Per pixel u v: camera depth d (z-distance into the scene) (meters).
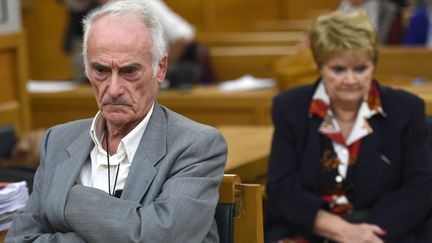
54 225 6.18
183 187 5.97
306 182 8.59
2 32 13.98
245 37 22.14
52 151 6.67
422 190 8.38
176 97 15.55
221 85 16.91
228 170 8.71
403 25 21.80
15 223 6.52
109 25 6.02
